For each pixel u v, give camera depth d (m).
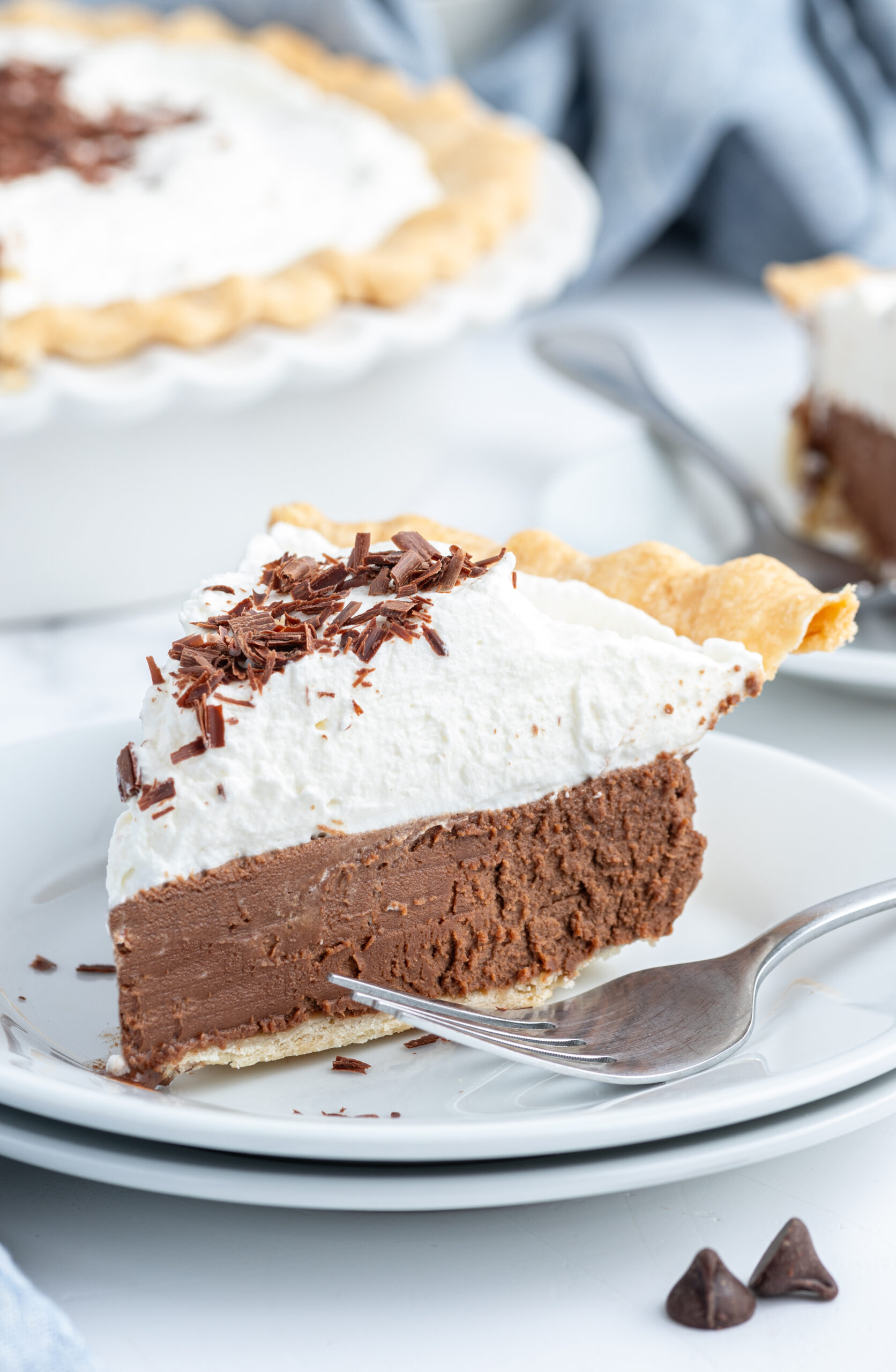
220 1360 0.46
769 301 1.00
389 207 0.76
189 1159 0.47
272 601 0.53
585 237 0.78
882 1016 0.50
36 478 0.65
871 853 0.54
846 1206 0.48
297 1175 0.47
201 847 0.51
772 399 0.81
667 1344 0.46
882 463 0.73
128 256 0.70
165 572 0.69
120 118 0.81
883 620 0.66
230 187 0.74
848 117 0.94
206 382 0.65
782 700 0.64
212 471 0.68
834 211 0.94
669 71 0.91
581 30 0.95
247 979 0.52
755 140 0.93
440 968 0.53
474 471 0.79
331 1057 0.52
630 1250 0.48
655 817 0.54
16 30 0.97
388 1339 0.46
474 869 0.53
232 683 0.51
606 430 0.85
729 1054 0.50
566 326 0.84
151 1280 0.47
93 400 0.64
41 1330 0.45
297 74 0.95
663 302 1.00
